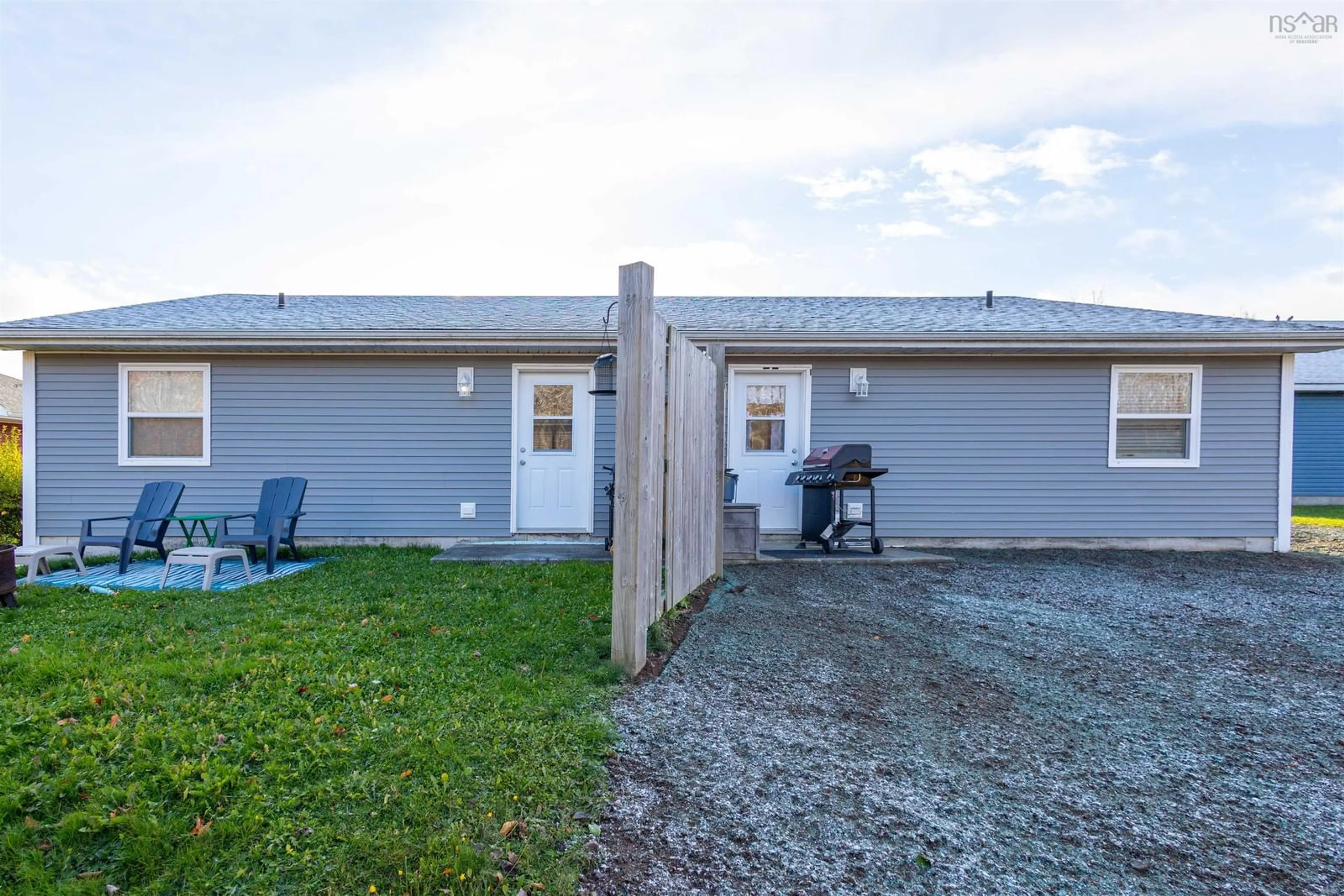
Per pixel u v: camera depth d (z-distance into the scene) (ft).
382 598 15.87
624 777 7.65
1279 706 10.23
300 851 6.27
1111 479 25.14
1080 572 20.43
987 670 11.54
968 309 29.63
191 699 9.21
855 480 21.99
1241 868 6.40
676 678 10.69
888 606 15.80
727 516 21.04
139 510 21.45
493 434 25.18
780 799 7.34
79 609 14.80
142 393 25.02
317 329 23.08
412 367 25.08
